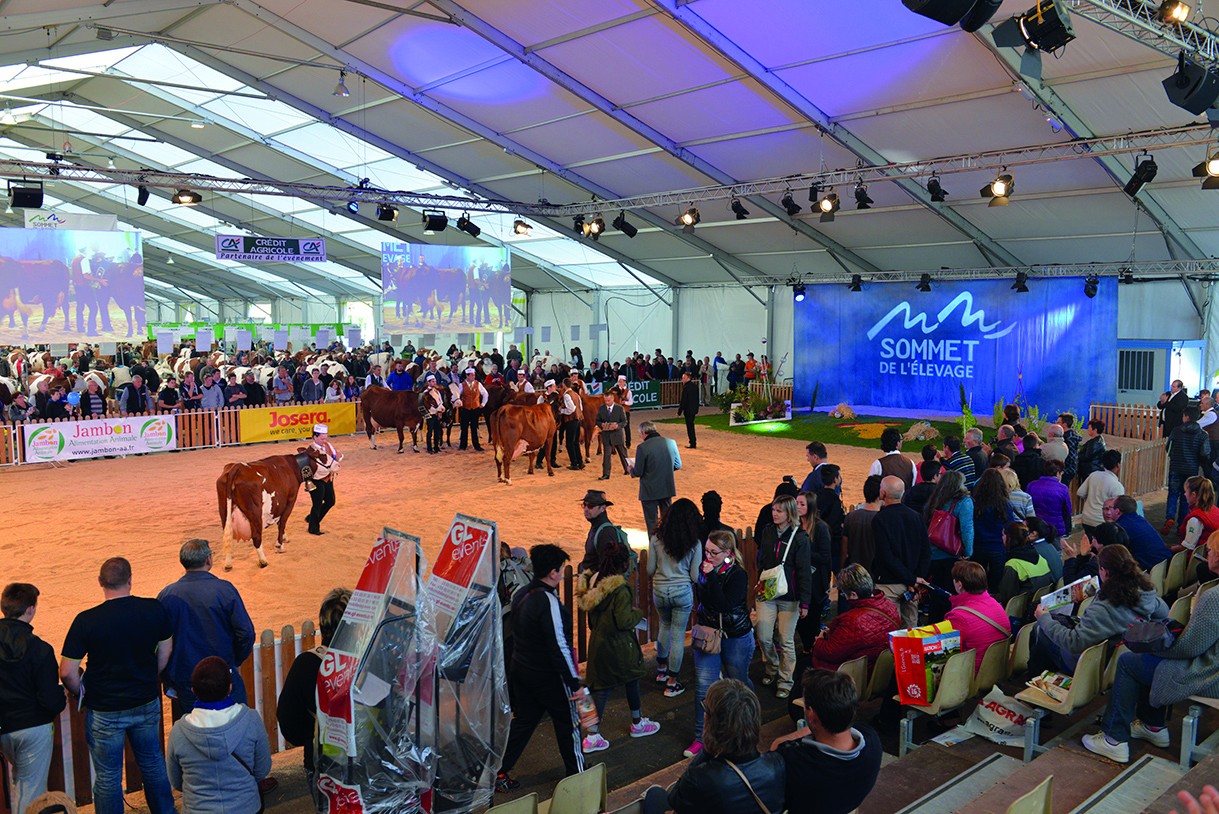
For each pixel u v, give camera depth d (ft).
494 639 14.35
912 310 80.43
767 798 10.57
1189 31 29.89
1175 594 26.27
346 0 48.11
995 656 18.70
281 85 63.62
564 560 16.44
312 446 37.76
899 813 14.15
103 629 15.07
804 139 57.16
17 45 46.50
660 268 97.81
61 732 17.52
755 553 28.09
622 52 50.01
